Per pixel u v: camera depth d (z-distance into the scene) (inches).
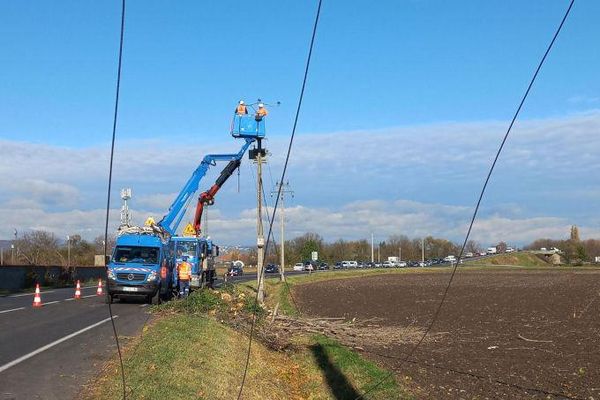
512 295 1903.3
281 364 675.4
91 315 931.3
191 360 522.6
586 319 1216.8
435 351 813.2
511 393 568.1
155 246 1180.5
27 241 3385.8
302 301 1674.5
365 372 626.5
